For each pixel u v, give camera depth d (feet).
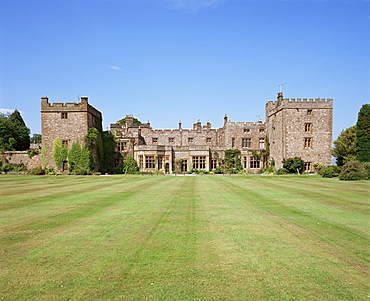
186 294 16.98
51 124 129.70
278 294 16.92
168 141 173.78
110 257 22.47
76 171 125.18
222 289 17.53
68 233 28.68
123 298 16.53
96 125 142.72
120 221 33.37
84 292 17.20
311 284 18.08
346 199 48.75
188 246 24.93
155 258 22.27
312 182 82.28
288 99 133.90
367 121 113.29
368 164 95.55
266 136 161.27
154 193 57.52
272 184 76.18
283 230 29.60
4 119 184.24
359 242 25.71
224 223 32.50
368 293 16.99
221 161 156.97
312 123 134.10
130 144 152.15
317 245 25.02
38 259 22.11
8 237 27.43
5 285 18.08
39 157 138.31
